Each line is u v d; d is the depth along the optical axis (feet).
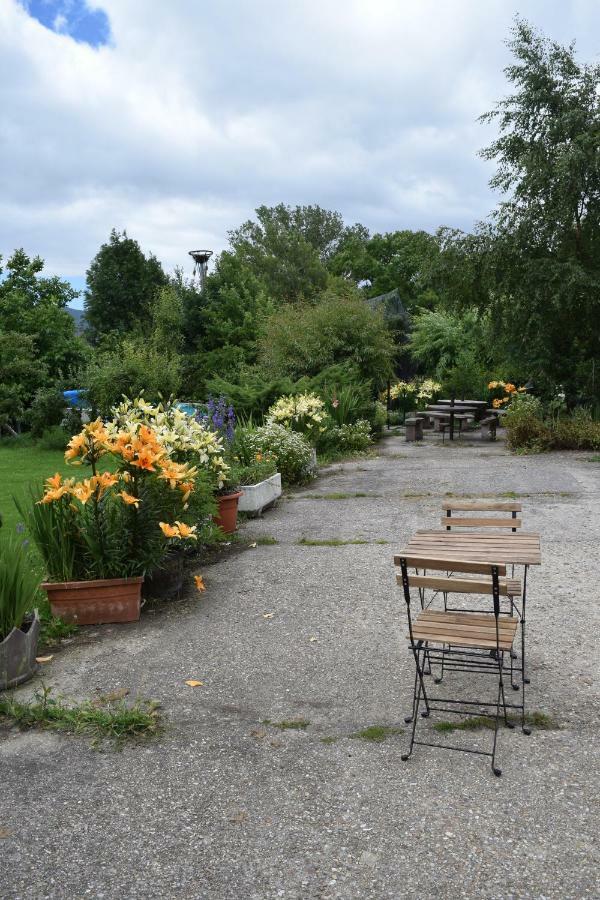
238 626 17.13
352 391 58.70
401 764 10.91
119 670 14.80
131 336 98.22
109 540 17.69
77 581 17.52
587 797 9.91
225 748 11.59
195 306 95.50
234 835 9.41
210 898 8.32
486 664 12.60
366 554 23.26
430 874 8.55
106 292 128.88
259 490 30.01
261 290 122.31
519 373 57.47
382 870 8.65
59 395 67.46
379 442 60.03
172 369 67.62
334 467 45.37
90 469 46.65
